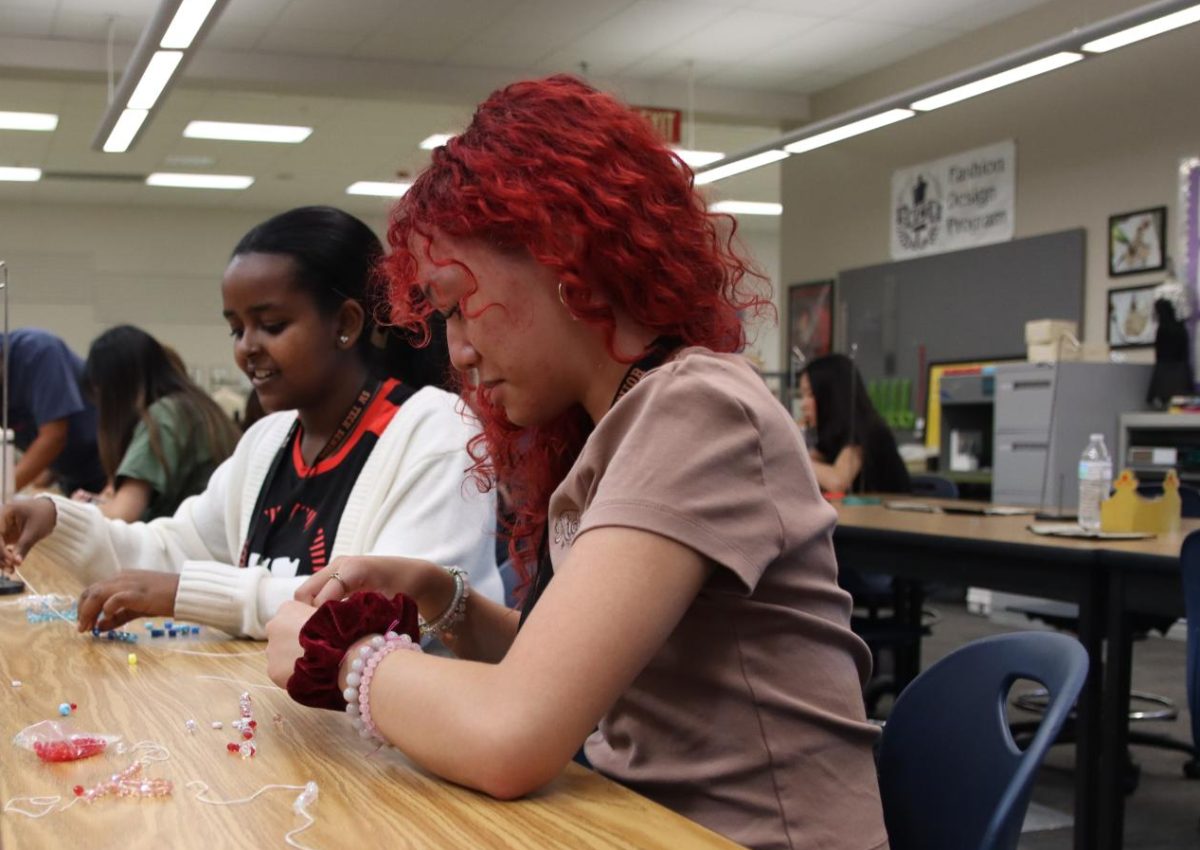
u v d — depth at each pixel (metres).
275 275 1.49
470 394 1.08
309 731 0.94
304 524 1.55
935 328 7.38
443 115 8.65
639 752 0.89
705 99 7.96
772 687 0.85
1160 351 5.77
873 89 7.67
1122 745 2.47
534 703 0.74
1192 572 2.15
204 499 1.80
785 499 0.84
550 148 0.86
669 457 0.79
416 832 0.70
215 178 10.81
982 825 1.00
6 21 6.47
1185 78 5.84
